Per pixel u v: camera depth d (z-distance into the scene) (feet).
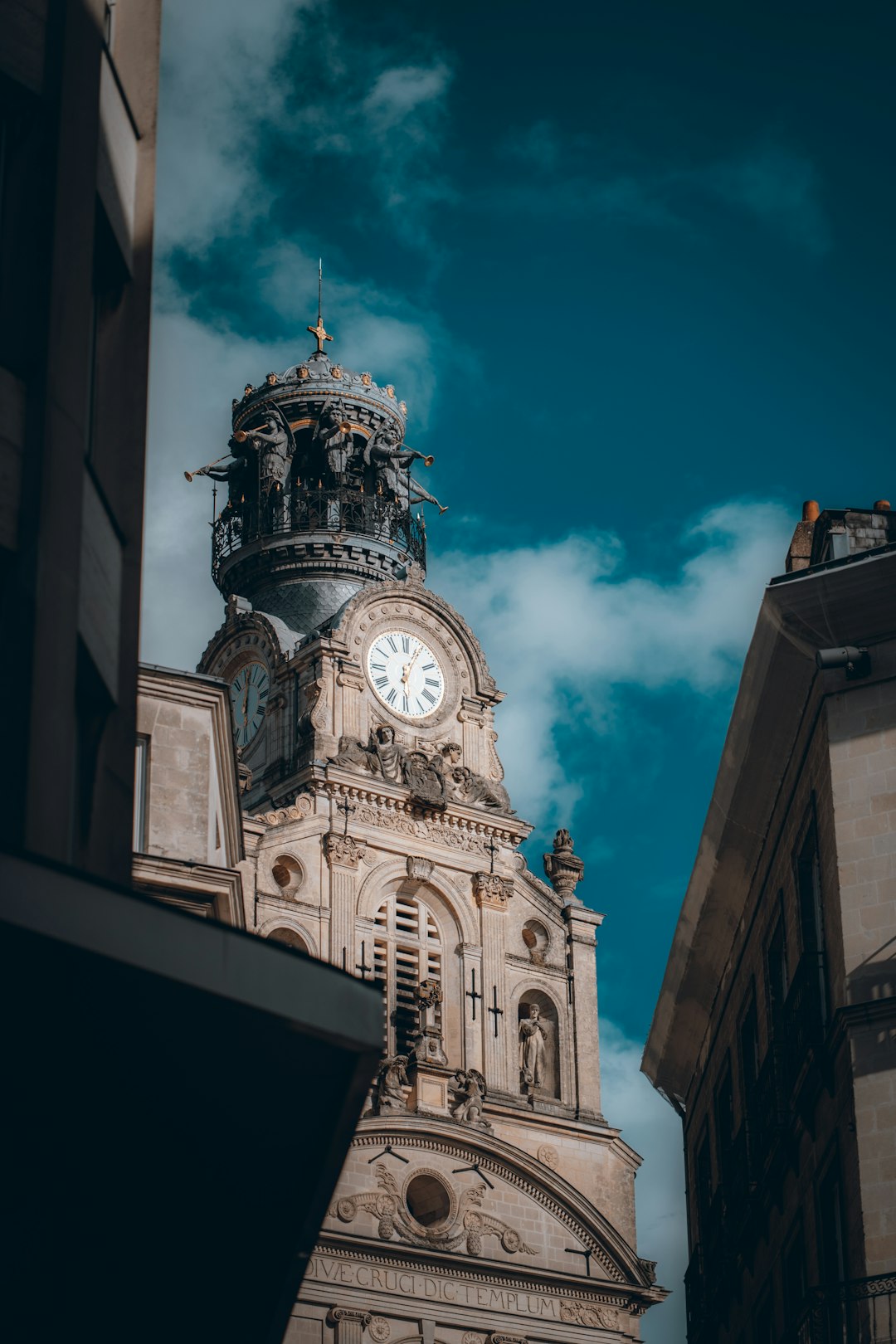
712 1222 167.53
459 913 278.46
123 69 98.27
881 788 124.16
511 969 278.87
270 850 268.21
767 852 147.43
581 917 287.28
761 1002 149.28
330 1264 241.14
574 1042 279.08
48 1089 71.61
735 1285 159.02
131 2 99.35
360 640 289.12
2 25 86.74
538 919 284.82
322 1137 75.51
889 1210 114.62
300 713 284.61
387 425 323.16
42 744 78.13
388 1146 249.34
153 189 97.04
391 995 271.28
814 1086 127.95
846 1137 121.08
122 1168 74.74
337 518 313.32
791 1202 137.80
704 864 157.79
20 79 86.43
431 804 279.69
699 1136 179.73
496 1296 250.37
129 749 88.53
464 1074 260.42
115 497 91.40
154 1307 78.59
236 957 69.97
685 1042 181.16
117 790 87.92
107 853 87.04
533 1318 251.39
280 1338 80.12
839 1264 124.98
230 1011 70.28
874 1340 112.57
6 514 80.33
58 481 81.61
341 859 271.90
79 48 87.86
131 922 67.97
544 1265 255.09
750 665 135.64
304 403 322.34
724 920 161.89
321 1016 71.36
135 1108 73.10
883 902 122.01
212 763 152.76
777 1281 142.92
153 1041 70.95
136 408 93.09
